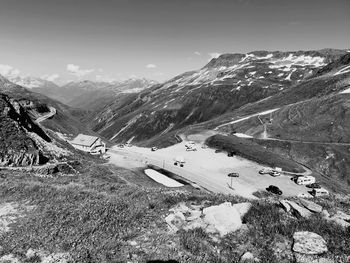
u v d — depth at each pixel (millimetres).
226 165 95312
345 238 13352
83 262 12023
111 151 130375
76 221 16125
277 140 129125
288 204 17281
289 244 13422
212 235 14547
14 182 26078
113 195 22562
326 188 77000
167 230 15367
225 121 174375
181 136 150875
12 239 14188
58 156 67562
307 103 158500
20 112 78438
